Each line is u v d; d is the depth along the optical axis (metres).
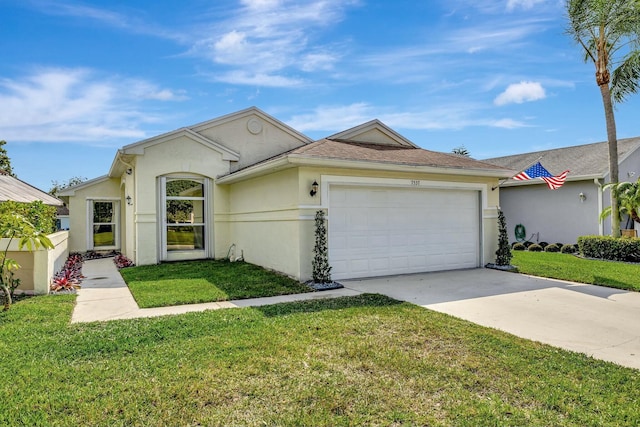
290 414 3.36
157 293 8.00
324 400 3.59
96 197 16.84
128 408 3.40
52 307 6.74
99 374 4.04
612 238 13.42
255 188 11.62
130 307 7.03
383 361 4.45
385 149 11.88
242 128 14.68
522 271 10.84
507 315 6.48
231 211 13.77
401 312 6.46
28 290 8.02
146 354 4.60
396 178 10.23
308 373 4.14
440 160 11.20
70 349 4.73
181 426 3.18
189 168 13.20
